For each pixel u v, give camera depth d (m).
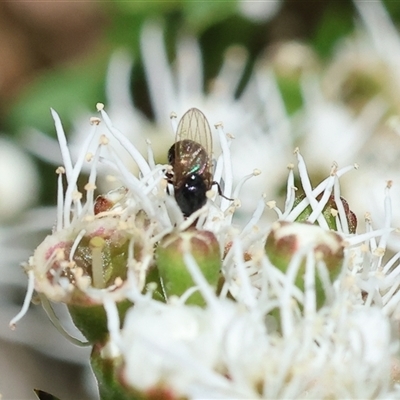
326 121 0.10
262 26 0.11
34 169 0.11
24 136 0.11
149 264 0.07
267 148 0.10
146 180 0.07
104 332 0.07
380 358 0.06
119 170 0.07
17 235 0.10
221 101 0.10
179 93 0.10
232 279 0.07
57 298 0.07
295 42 0.11
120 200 0.07
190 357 0.06
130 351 0.06
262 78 0.10
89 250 0.07
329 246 0.06
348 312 0.06
